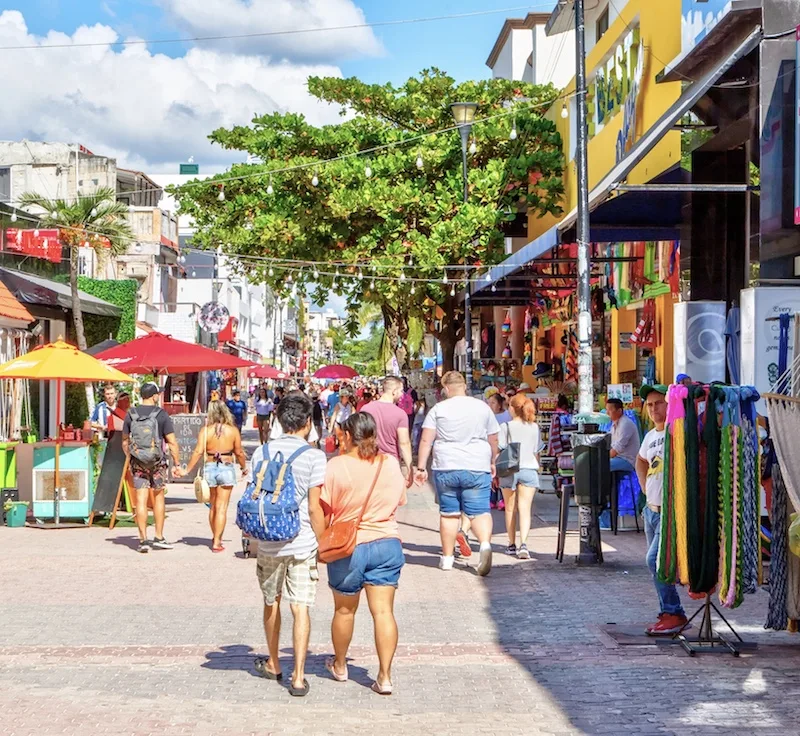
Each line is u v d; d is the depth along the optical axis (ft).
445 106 104.17
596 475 40.37
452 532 40.01
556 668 25.99
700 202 48.91
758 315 36.83
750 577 26.32
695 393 26.66
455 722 21.70
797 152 34.94
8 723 21.58
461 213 93.81
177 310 174.70
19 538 49.47
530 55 127.44
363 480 23.80
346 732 21.02
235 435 45.39
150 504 58.29
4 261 82.28
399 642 28.78
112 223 100.73
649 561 28.86
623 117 70.49
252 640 29.07
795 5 35.29
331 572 24.23
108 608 33.37
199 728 21.27
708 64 44.73
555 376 101.50
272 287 108.88
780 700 23.13
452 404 39.50
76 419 90.48
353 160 99.40
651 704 22.90
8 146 151.94
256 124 104.17
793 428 25.48
